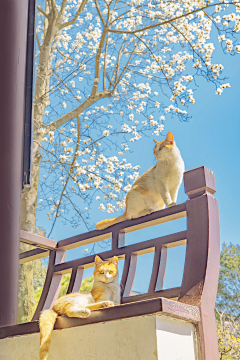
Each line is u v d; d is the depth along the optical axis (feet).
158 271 7.28
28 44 4.56
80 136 21.15
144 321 4.47
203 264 5.63
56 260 9.70
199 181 6.64
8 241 3.97
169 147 10.94
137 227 8.43
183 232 7.22
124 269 8.04
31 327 5.53
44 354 5.06
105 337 4.81
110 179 21.12
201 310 5.08
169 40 22.12
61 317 5.46
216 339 5.11
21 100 4.31
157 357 4.18
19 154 4.20
